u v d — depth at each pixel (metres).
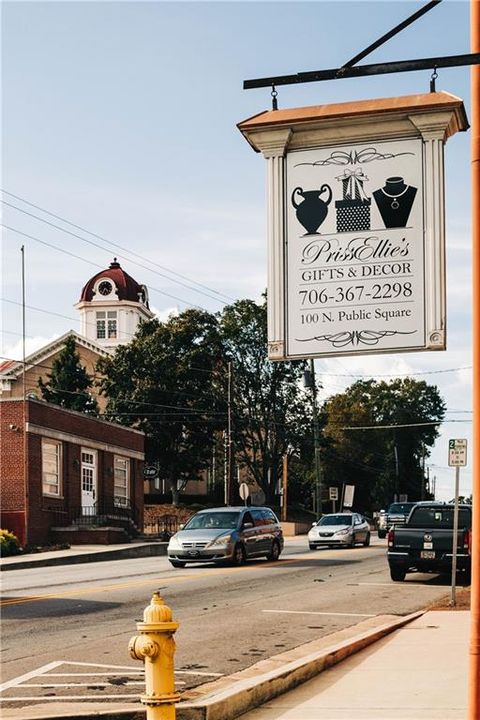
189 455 71.31
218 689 10.45
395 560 23.05
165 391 70.88
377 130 9.12
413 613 17.19
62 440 45.97
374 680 11.16
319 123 9.18
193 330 72.94
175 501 72.38
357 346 8.98
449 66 8.06
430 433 106.69
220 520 29.56
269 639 14.18
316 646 13.45
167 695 7.47
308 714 9.55
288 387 76.94
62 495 45.97
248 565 29.05
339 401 92.19
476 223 8.10
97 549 40.69
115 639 13.98
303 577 24.55
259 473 77.81
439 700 9.98
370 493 96.25
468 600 18.92
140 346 71.88
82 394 71.06
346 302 9.05
